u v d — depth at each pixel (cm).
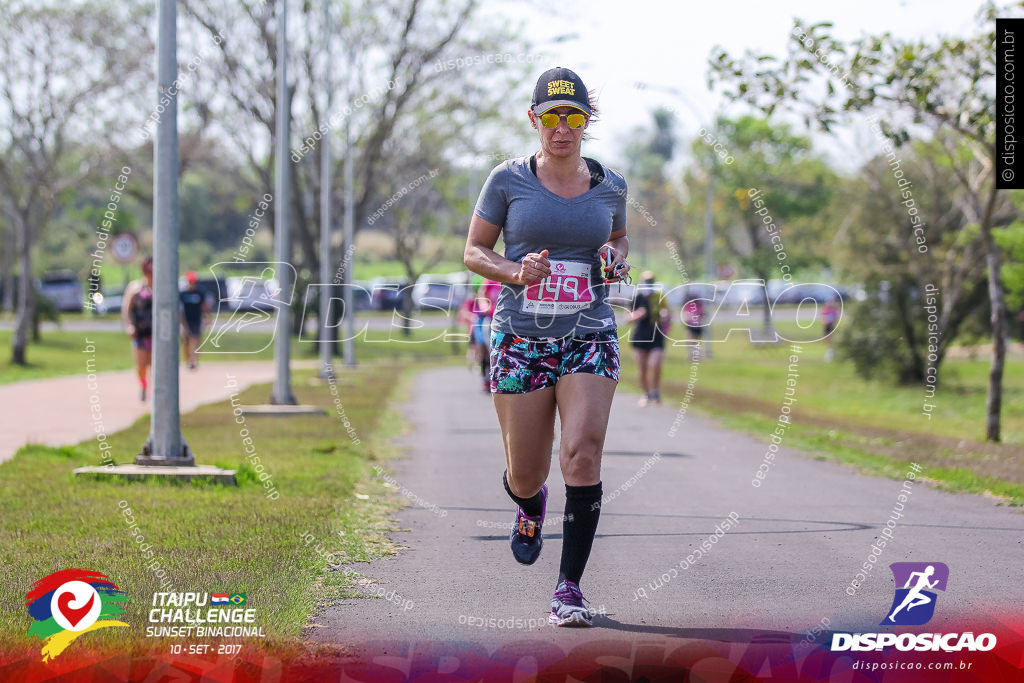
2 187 2681
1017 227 1445
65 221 5184
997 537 627
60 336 3569
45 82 2394
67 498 705
